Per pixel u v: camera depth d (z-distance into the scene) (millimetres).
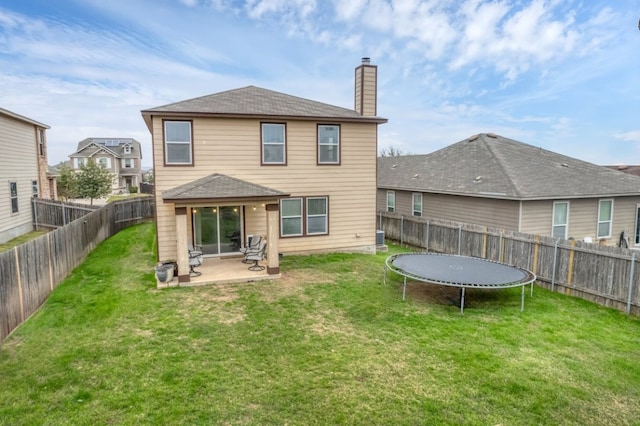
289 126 13312
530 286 10828
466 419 4684
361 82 14328
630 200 16422
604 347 6852
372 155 14562
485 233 12867
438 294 9859
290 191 13586
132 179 55625
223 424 4527
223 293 9594
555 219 14883
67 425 4480
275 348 6570
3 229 15570
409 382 5504
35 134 19281
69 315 7934
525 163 17406
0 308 6648
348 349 6566
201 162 12367
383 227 18969
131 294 9312
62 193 32375
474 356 6355
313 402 4984
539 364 6125
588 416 4820
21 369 5754
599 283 9336
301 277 11180
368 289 10125
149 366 5875
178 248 10219
